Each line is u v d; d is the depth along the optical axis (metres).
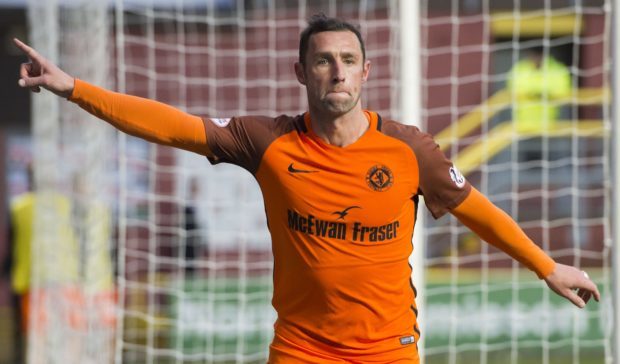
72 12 29.72
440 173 13.69
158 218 41.03
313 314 13.76
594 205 43.66
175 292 31.89
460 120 42.91
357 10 38.72
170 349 33.66
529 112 44.94
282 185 13.57
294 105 40.34
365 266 13.50
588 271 35.00
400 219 13.65
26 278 34.00
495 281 34.69
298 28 40.47
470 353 34.00
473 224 14.08
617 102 21.42
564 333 34.09
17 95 48.06
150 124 13.48
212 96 33.94
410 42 21.95
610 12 21.75
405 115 21.95
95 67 26.31
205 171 35.50
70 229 29.22
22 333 34.38
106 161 28.89
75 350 27.09
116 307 29.09
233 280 33.81
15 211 34.16
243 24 31.95
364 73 13.77
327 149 13.44
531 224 37.69
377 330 13.73
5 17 43.41
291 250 13.70
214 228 39.53
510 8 43.44
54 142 30.30
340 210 13.43
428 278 34.28
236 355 30.80
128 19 37.56
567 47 45.94
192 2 37.84
